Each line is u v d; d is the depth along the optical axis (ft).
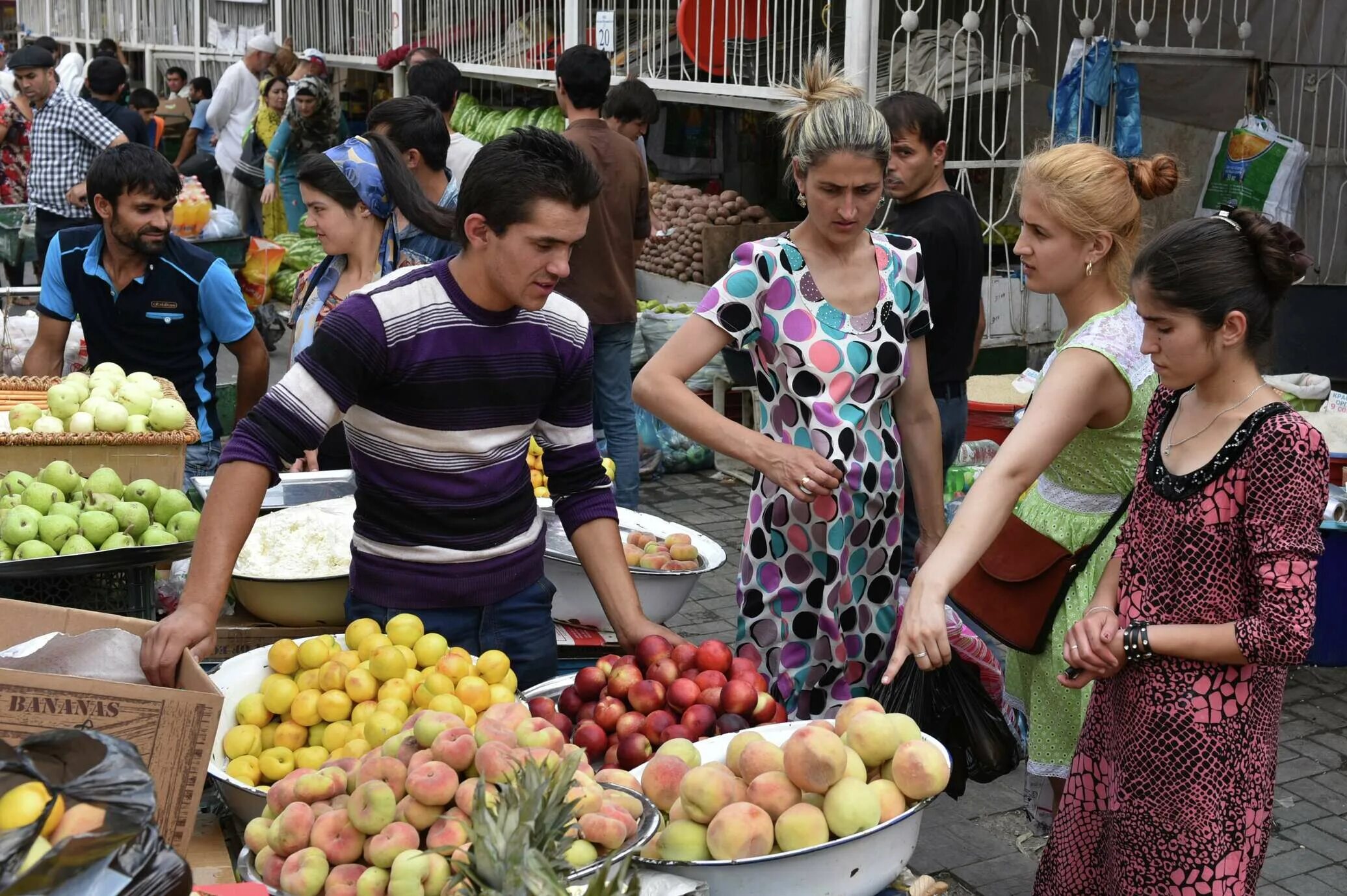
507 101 36.27
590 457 8.80
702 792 6.20
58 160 26.66
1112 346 8.67
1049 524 9.55
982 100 22.61
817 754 6.19
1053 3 24.77
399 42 38.04
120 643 7.05
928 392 10.53
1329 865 12.16
